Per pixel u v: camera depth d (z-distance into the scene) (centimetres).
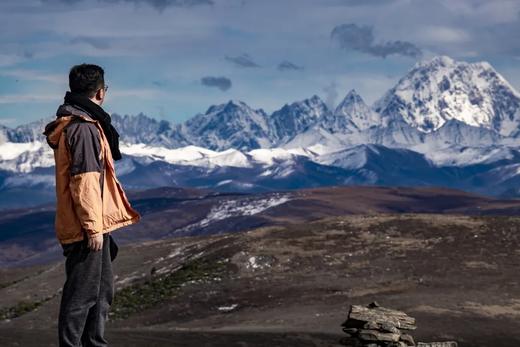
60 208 754
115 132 785
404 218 7438
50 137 763
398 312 2152
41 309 5953
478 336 3250
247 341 1908
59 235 755
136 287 6253
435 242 6525
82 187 738
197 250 7338
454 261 5897
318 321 3834
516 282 5125
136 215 787
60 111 760
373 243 6612
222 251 6600
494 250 6181
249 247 6600
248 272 6044
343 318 3884
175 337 1769
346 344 2120
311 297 5003
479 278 5300
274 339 2117
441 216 7481
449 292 4806
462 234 6706
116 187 777
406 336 2109
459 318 3775
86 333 770
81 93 770
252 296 5294
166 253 8025
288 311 4578
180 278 6112
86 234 747
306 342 2136
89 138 747
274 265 6172
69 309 747
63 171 752
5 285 9662
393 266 5847
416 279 5356
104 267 771
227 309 5047
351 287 5219
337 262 6112
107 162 768
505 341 3156
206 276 6022
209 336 1917
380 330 2106
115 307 5712
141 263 7775
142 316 5281
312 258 6259
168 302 5541
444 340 3072
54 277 7700
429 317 3800
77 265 750
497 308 4150
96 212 740
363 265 5969
